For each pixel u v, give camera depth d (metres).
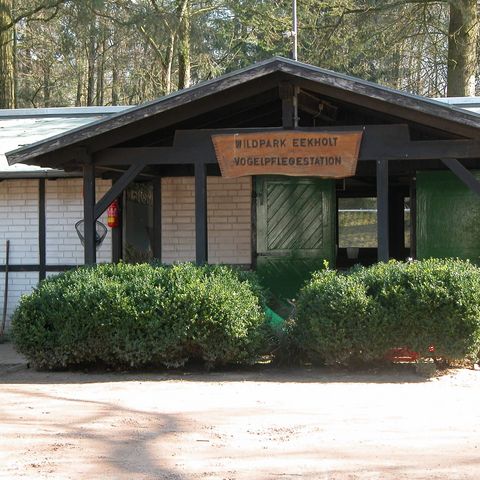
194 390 9.31
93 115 17.83
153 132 12.30
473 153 11.18
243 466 6.21
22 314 10.81
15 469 6.17
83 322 10.52
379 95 11.05
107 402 8.65
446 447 6.68
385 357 10.37
